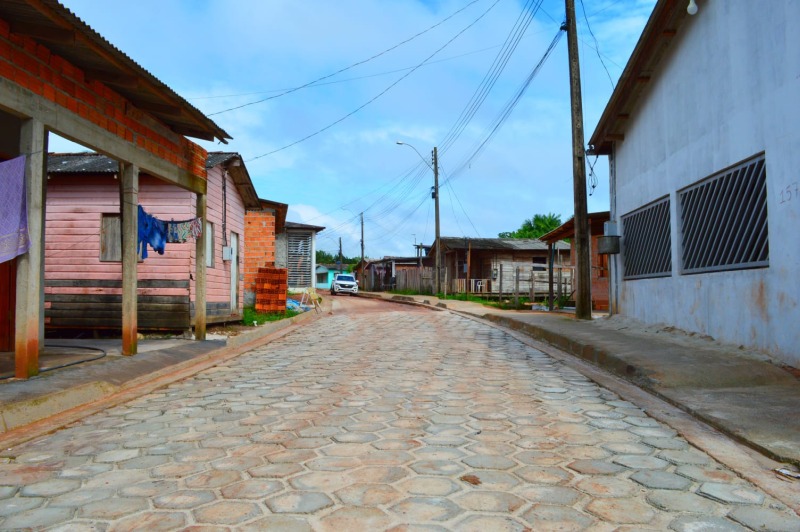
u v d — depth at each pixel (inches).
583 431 185.0
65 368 269.3
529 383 270.4
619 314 491.5
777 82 260.7
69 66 258.2
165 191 441.7
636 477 141.9
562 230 739.4
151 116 335.0
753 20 279.6
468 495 131.0
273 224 761.6
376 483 138.9
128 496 133.2
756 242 283.1
